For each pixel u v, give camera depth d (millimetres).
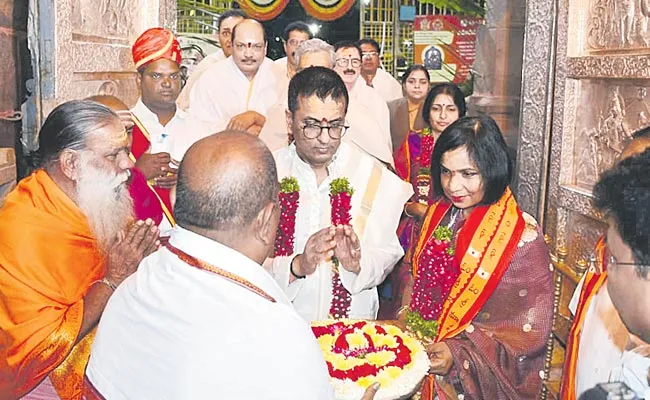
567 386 1555
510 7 4973
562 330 2703
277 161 2309
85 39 2805
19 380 1772
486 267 2012
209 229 1350
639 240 1352
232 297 1303
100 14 3000
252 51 3658
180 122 2852
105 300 1817
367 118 3395
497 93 5043
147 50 2752
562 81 3355
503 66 5020
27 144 2354
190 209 1353
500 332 2014
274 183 1388
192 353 1263
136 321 1336
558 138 3393
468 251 2033
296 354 1283
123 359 1331
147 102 2785
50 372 1817
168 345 1288
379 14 5336
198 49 5062
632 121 2857
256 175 1356
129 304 1363
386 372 1756
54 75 2395
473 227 2049
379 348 1842
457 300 2027
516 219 2049
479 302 2014
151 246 1899
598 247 1570
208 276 1320
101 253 1848
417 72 4133
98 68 2850
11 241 1772
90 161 1869
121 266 1854
